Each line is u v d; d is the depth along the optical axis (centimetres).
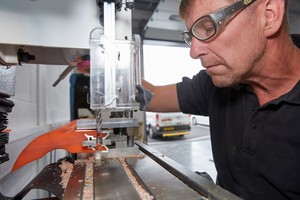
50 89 206
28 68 136
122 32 61
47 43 55
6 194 94
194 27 58
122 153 83
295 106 64
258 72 67
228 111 83
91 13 57
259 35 60
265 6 59
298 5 330
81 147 77
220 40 58
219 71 64
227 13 55
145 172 67
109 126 78
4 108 64
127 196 52
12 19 52
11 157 96
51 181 66
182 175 61
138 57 65
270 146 67
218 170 87
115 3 56
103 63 58
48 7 54
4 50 59
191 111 105
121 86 60
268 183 70
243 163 75
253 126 71
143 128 383
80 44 57
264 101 75
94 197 51
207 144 519
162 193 53
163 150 463
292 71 68
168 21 401
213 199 49
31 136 129
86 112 199
